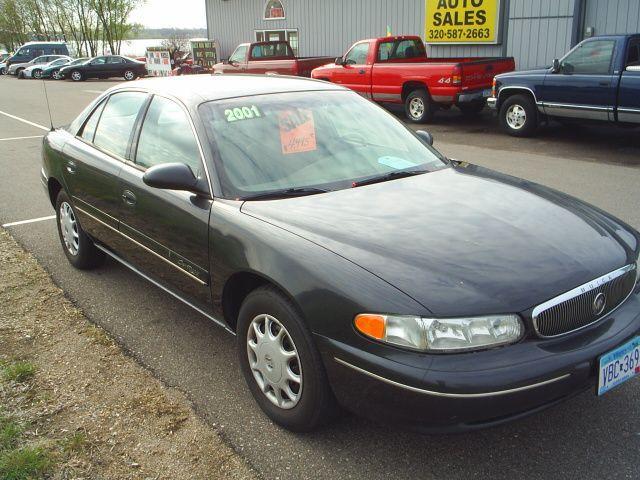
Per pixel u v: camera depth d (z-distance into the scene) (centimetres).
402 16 1794
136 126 403
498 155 989
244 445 284
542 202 322
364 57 1435
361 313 244
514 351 237
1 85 3136
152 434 294
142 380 342
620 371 259
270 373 291
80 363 361
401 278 247
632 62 1004
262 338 294
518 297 242
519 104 1146
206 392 329
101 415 309
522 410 238
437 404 230
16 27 5875
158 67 3300
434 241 271
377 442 283
